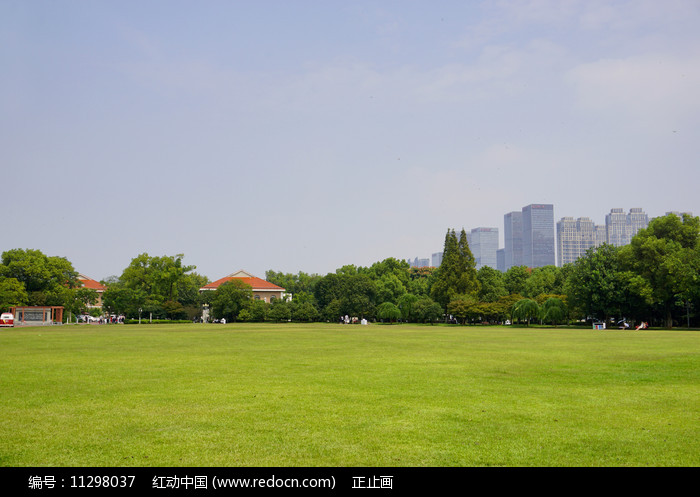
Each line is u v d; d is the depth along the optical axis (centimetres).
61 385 1867
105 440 1122
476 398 1609
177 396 1639
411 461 991
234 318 13000
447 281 11731
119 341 4459
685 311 9512
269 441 1114
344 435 1160
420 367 2442
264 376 2111
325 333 6172
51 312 10069
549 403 1531
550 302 9044
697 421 1303
